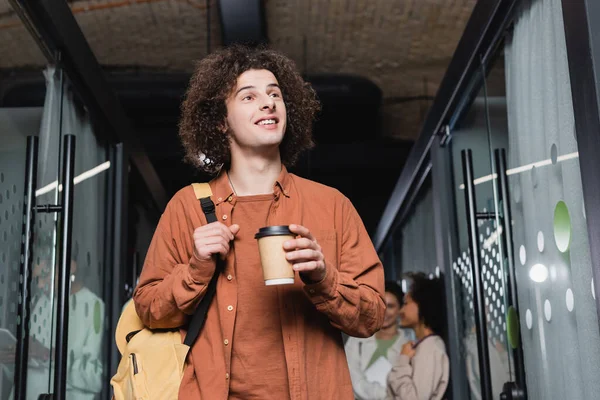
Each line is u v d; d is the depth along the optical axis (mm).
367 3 5074
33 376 2389
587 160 1613
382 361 4215
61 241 2508
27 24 2381
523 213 2361
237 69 1577
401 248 5516
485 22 2623
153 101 5590
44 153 2537
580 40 1631
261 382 1398
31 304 2369
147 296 1452
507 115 2537
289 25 5352
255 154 1539
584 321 1817
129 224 4348
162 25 5293
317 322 1445
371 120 6895
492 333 2883
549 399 2146
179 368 1412
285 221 1492
